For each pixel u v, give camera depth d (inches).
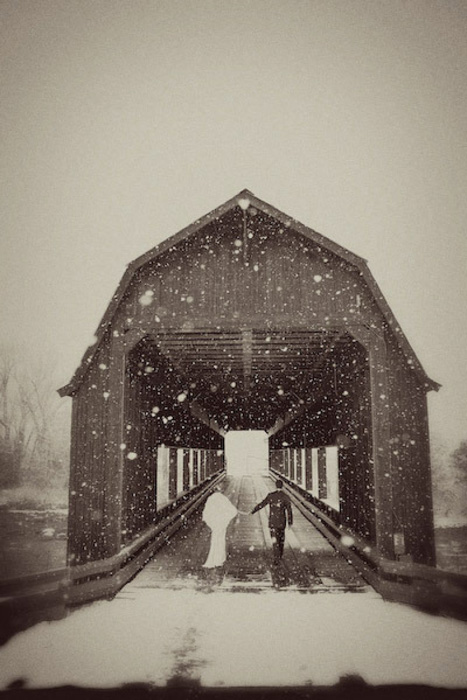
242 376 571.5
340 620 254.5
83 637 232.7
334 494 576.1
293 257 329.7
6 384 1625.2
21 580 238.5
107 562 284.4
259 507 384.2
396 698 175.3
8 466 1434.5
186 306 325.4
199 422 787.4
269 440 1471.5
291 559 390.3
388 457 307.9
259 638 230.5
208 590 305.0
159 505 478.3
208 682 188.5
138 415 364.8
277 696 177.8
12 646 223.9
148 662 206.2
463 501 1343.5
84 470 305.6
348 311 323.0
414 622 251.0
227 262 329.7
